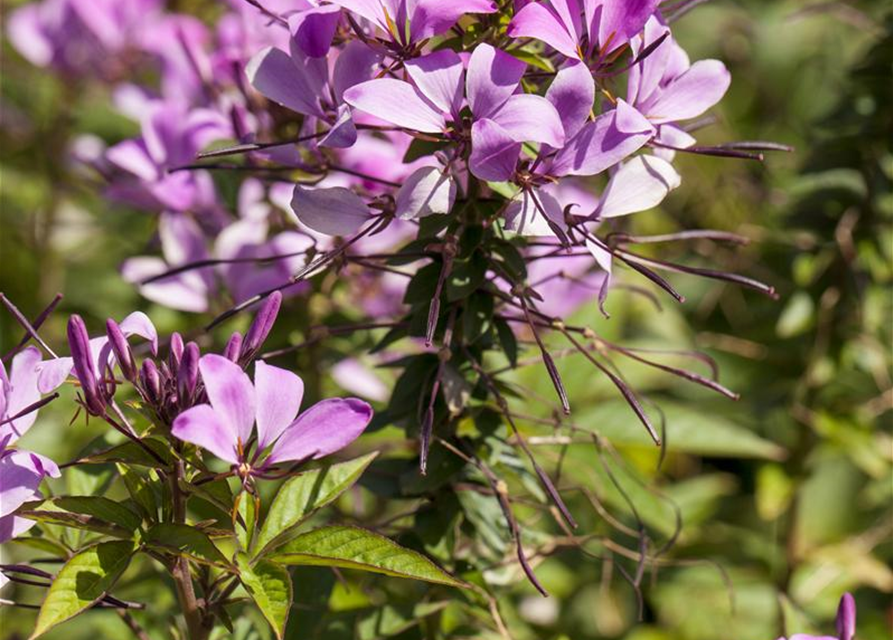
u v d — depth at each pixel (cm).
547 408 74
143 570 75
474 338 64
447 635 70
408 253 64
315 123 65
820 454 83
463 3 60
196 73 76
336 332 66
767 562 86
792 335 83
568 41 60
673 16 65
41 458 60
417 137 63
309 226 62
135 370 61
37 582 63
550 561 83
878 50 79
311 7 64
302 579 69
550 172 61
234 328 75
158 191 75
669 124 64
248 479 60
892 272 81
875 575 83
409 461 68
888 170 80
